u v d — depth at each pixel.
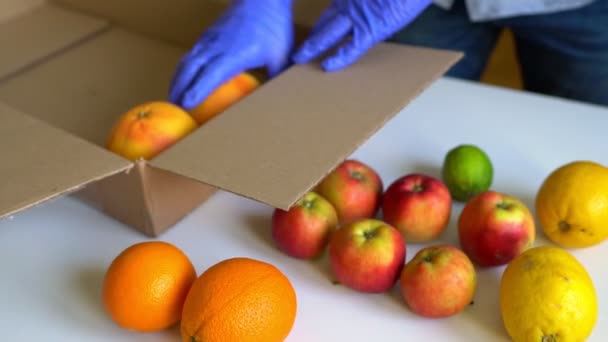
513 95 0.98
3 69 1.05
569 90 1.23
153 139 0.74
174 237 0.76
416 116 0.95
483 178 0.78
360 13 0.89
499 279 0.72
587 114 0.93
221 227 0.78
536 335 0.62
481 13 1.14
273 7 0.93
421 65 0.84
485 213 0.70
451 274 0.65
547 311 0.61
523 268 0.63
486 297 0.70
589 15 1.10
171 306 0.64
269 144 0.71
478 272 0.72
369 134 0.72
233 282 0.61
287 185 0.65
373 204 0.76
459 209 0.80
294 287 0.71
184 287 0.65
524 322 0.62
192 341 0.61
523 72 1.34
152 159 0.70
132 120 0.76
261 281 0.61
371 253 0.67
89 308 0.69
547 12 1.12
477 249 0.70
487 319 0.68
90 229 0.78
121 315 0.64
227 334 0.59
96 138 0.93
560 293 0.61
